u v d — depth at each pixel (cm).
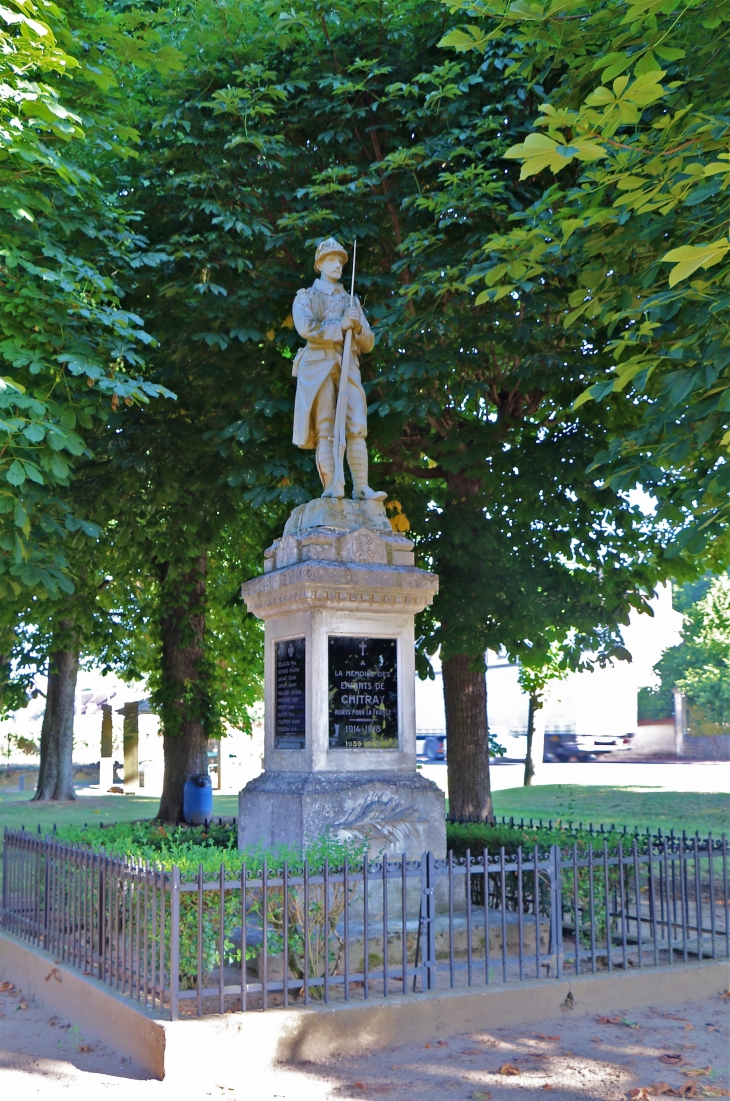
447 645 1352
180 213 1296
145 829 1132
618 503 1312
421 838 912
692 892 1377
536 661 1438
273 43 1358
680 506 995
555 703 4866
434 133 1290
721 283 775
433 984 735
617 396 1285
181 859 736
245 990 661
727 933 886
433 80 1203
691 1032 726
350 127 1337
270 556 1030
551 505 1337
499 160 1232
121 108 1249
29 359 1044
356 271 1387
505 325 1198
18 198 1029
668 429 834
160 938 651
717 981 830
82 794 3341
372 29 1344
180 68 1193
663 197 701
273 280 1332
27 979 884
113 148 1195
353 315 1041
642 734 5072
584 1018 754
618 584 1410
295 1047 655
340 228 1314
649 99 595
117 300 1238
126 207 1367
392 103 1288
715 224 787
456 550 1362
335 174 1234
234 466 1312
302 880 680
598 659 1457
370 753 940
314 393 1048
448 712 1483
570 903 916
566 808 2350
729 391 710
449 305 1180
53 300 1080
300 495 1230
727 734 4919
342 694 938
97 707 4650
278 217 1395
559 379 1224
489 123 1191
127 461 1323
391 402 1229
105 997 708
